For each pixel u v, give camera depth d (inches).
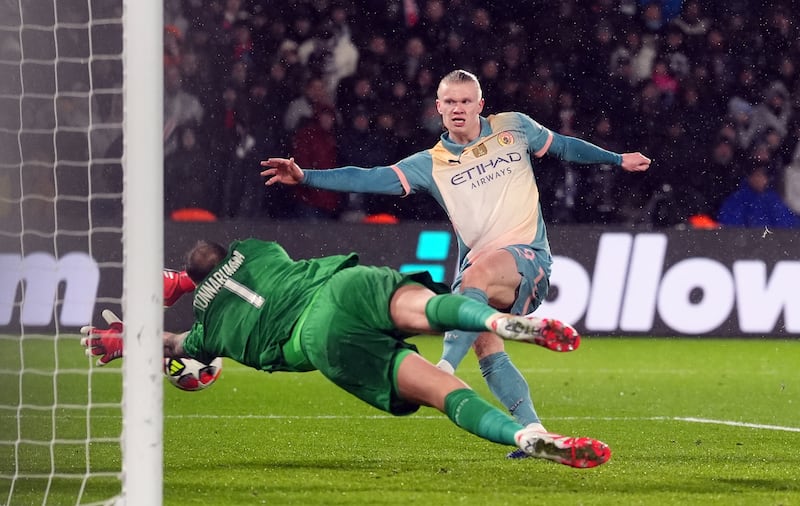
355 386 478.9
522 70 1424.7
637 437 679.1
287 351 497.4
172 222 1214.3
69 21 1221.7
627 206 1371.8
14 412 754.8
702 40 1427.2
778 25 1423.5
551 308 1230.9
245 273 516.7
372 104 1380.4
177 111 1332.4
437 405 466.9
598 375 995.3
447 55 1411.2
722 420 756.6
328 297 480.4
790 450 628.1
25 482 533.6
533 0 1417.3
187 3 1350.9
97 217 1176.8
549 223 1299.2
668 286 1240.2
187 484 514.6
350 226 1233.4
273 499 480.7
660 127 1409.9
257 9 1363.2
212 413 762.2
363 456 594.6
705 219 1347.2
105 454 609.0
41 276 1106.7
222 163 1336.1
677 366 1049.5
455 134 600.7
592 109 1422.2
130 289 425.1
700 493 498.3
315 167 1348.4
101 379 896.3
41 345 1057.5
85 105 1219.9
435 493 492.7
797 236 1245.7
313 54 1364.4
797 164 1373.0
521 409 559.8
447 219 1333.7
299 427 700.0
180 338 584.7
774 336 1238.3
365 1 1395.2
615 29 1425.9
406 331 470.9
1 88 1146.0
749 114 1401.3
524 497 484.4
